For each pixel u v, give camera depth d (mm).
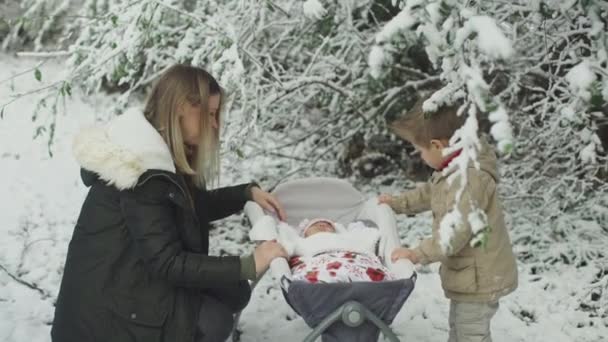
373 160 5023
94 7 4047
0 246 3598
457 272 2285
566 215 3830
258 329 2947
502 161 4465
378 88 4555
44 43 6297
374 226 2715
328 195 2867
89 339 2109
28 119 5375
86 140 2109
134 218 2068
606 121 4121
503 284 2258
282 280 1970
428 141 2297
